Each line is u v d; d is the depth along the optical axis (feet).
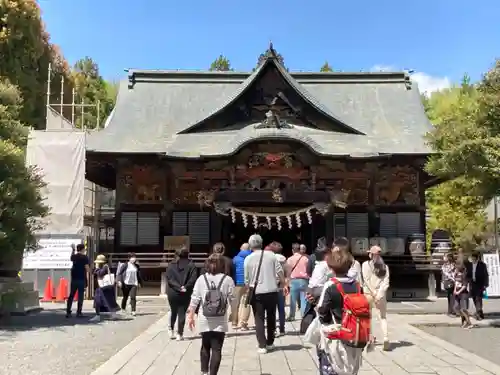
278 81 96.07
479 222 121.08
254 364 31.86
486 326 52.80
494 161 50.90
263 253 36.47
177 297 41.06
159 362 32.63
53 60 148.66
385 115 107.45
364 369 30.76
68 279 79.25
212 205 90.27
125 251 91.86
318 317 20.48
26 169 53.57
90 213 109.60
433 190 131.03
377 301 36.91
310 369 30.40
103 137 95.55
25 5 127.75
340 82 115.96
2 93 55.88
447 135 56.29
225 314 26.43
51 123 100.78
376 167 90.43
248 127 91.86
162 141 95.91
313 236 92.53
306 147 86.12
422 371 30.25
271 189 88.89
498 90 54.85
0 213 49.11
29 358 34.45
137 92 110.63
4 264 59.21
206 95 111.75
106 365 31.50
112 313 55.52
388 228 94.38
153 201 93.20
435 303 80.48
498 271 84.74
